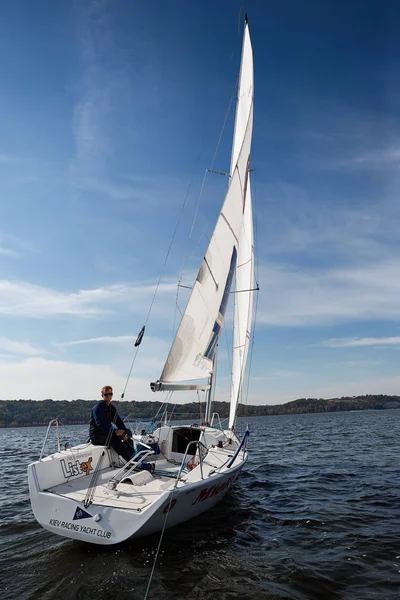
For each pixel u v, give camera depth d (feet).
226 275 30.60
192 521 21.17
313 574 15.56
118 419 22.61
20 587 14.24
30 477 17.49
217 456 24.64
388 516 23.39
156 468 23.16
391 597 13.91
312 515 23.62
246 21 37.06
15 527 21.56
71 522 16.61
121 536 15.87
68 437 95.81
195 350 27.99
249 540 19.15
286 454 53.06
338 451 54.60
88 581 14.57
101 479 20.08
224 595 13.75
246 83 36.52
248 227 40.01
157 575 15.10
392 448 55.67
